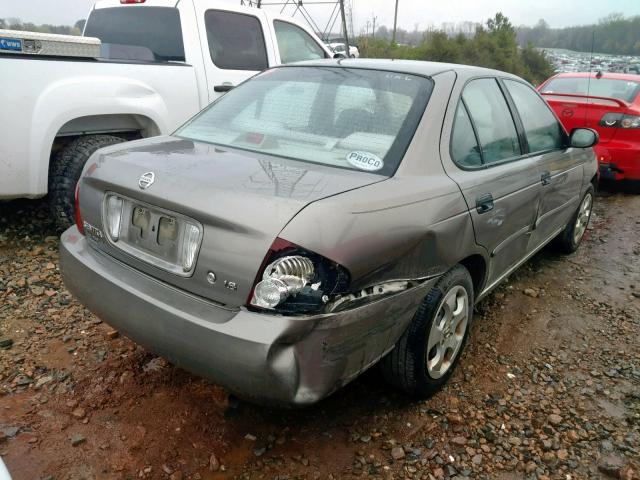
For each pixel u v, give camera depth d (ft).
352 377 7.44
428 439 8.69
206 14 17.95
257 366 6.48
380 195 7.56
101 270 8.23
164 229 7.61
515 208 10.79
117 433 8.38
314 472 7.91
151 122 16.26
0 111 12.79
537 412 9.56
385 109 9.16
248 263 6.65
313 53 22.38
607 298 14.34
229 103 10.60
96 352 10.30
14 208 16.89
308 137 9.01
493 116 10.99
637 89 25.64
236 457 8.08
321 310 6.70
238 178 7.45
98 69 14.71
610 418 9.55
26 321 11.19
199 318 6.94
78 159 14.61
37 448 8.00
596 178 17.08
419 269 8.09
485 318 12.77
